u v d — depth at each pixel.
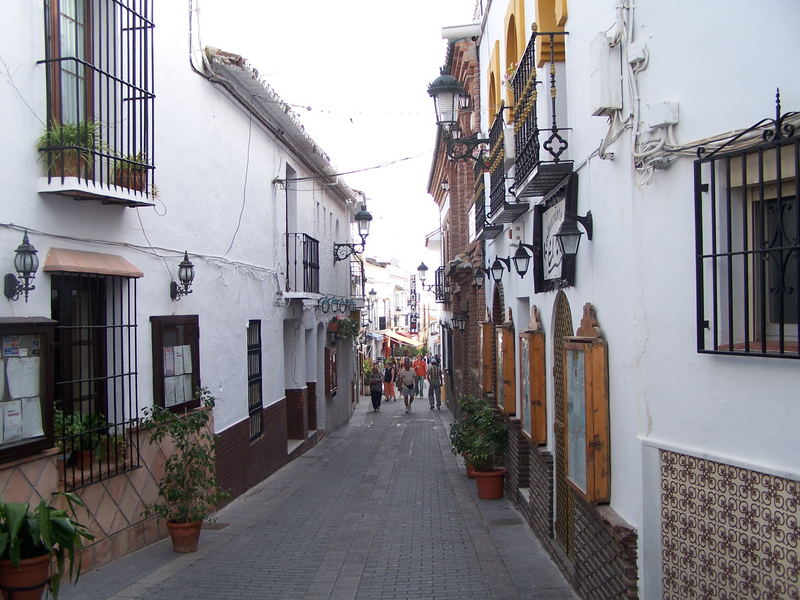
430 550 8.26
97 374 7.49
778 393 3.70
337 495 11.82
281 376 14.79
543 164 6.45
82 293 7.32
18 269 5.92
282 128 14.10
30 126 6.22
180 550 7.90
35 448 5.94
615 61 4.99
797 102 3.65
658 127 4.46
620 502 5.15
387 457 16.31
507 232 10.88
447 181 23.67
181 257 9.11
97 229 7.16
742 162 3.97
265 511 10.52
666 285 4.50
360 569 7.54
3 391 5.70
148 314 8.20
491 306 13.72
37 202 6.29
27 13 6.21
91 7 7.37
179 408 8.80
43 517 4.70
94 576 6.82
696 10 4.25
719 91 4.10
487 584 6.89
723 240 4.11
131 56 7.91
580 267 6.26
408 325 71.69
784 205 3.84
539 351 8.30
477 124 14.77
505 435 11.14
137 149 7.82
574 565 6.54
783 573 3.64
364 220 21.17
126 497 7.58
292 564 7.70
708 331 4.15
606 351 5.41
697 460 4.22
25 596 4.67
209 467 8.66
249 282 12.24
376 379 29.42
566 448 6.40
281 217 14.69
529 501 9.07
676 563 4.38
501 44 10.78
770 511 3.73
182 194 9.18
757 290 4.05
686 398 4.34
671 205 4.45
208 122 10.15
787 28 3.70
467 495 11.54
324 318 20.67
